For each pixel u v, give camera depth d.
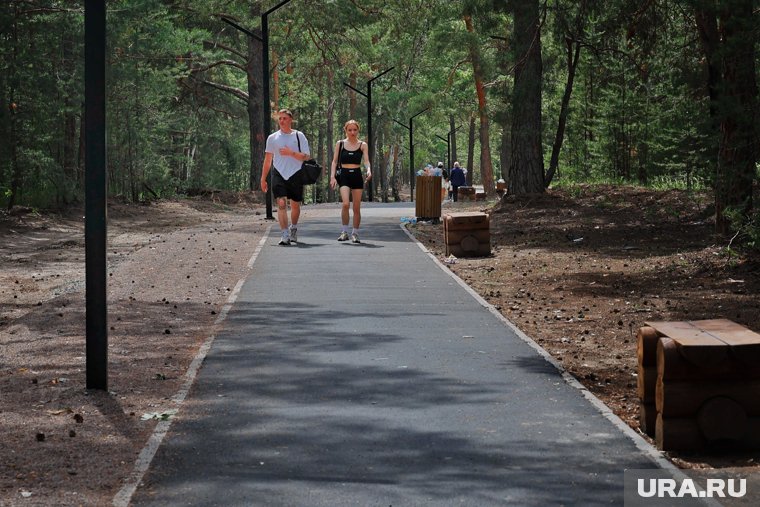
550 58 33.47
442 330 11.98
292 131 22.50
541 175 31.83
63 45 34.62
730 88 18.14
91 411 8.15
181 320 12.78
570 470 6.58
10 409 8.20
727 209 17.97
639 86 38.03
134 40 44.31
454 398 8.52
